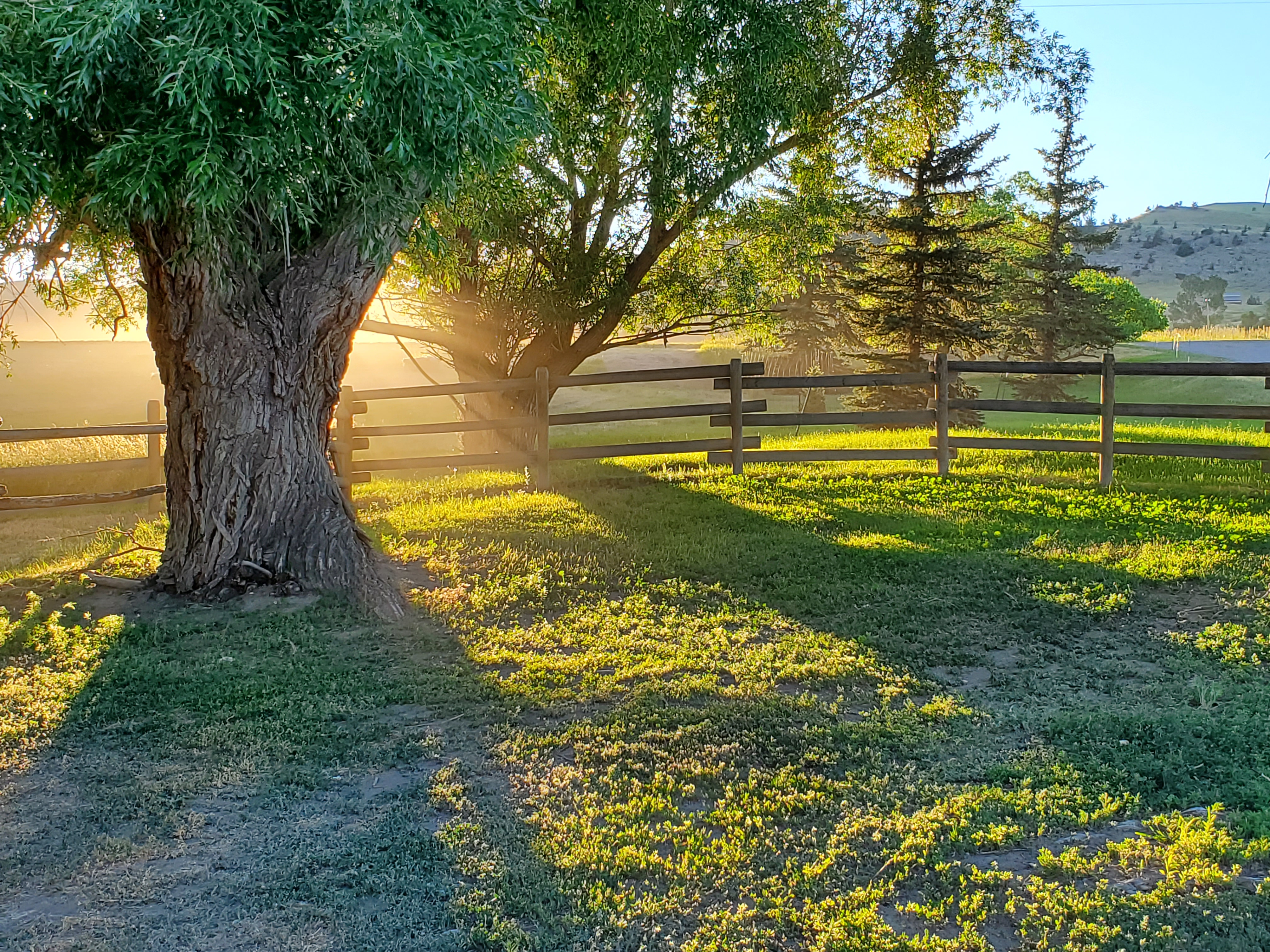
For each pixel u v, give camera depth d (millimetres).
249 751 4816
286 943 3238
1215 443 14305
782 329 34656
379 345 47719
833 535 8922
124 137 5793
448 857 3764
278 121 5820
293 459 7781
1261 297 162750
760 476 12039
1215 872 3439
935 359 11742
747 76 13750
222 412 7598
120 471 15945
